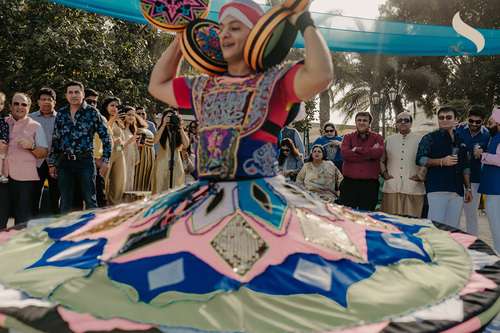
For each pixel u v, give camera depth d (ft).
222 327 5.10
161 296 5.54
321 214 7.30
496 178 19.63
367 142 21.22
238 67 7.74
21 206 19.39
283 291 5.66
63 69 47.34
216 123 7.40
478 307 5.97
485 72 84.94
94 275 6.01
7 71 46.32
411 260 7.14
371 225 7.89
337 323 5.33
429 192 19.49
